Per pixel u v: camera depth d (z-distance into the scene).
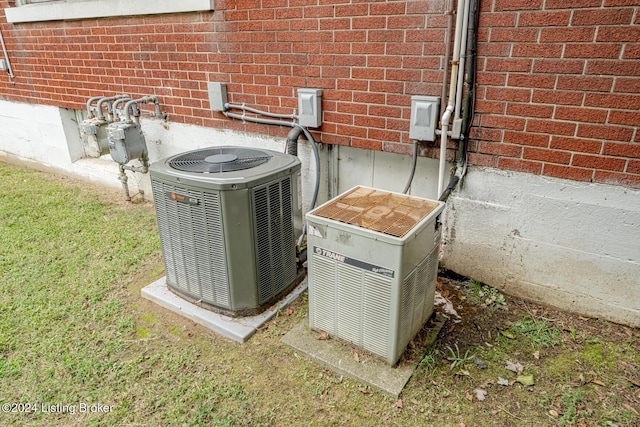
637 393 2.14
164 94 4.07
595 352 2.41
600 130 2.33
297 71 3.23
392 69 2.85
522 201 2.67
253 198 2.47
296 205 2.86
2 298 2.96
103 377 2.32
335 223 2.18
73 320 2.75
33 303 2.91
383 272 2.11
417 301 2.34
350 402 2.14
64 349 2.50
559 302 2.75
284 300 2.91
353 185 3.51
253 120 3.58
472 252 2.96
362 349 2.39
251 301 2.70
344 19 2.90
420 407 2.09
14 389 2.25
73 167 5.35
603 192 2.41
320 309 2.47
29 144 5.73
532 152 2.55
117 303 2.92
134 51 4.10
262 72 3.40
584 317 2.69
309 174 3.57
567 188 2.50
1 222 4.11
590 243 2.53
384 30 2.79
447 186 2.80
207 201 2.46
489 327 2.63
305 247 3.35
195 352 2.49
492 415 2.05
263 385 2.25
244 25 3.35
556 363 2.34
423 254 2.27
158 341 2.58
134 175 4.67
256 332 2.64
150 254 3.56
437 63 2.68
